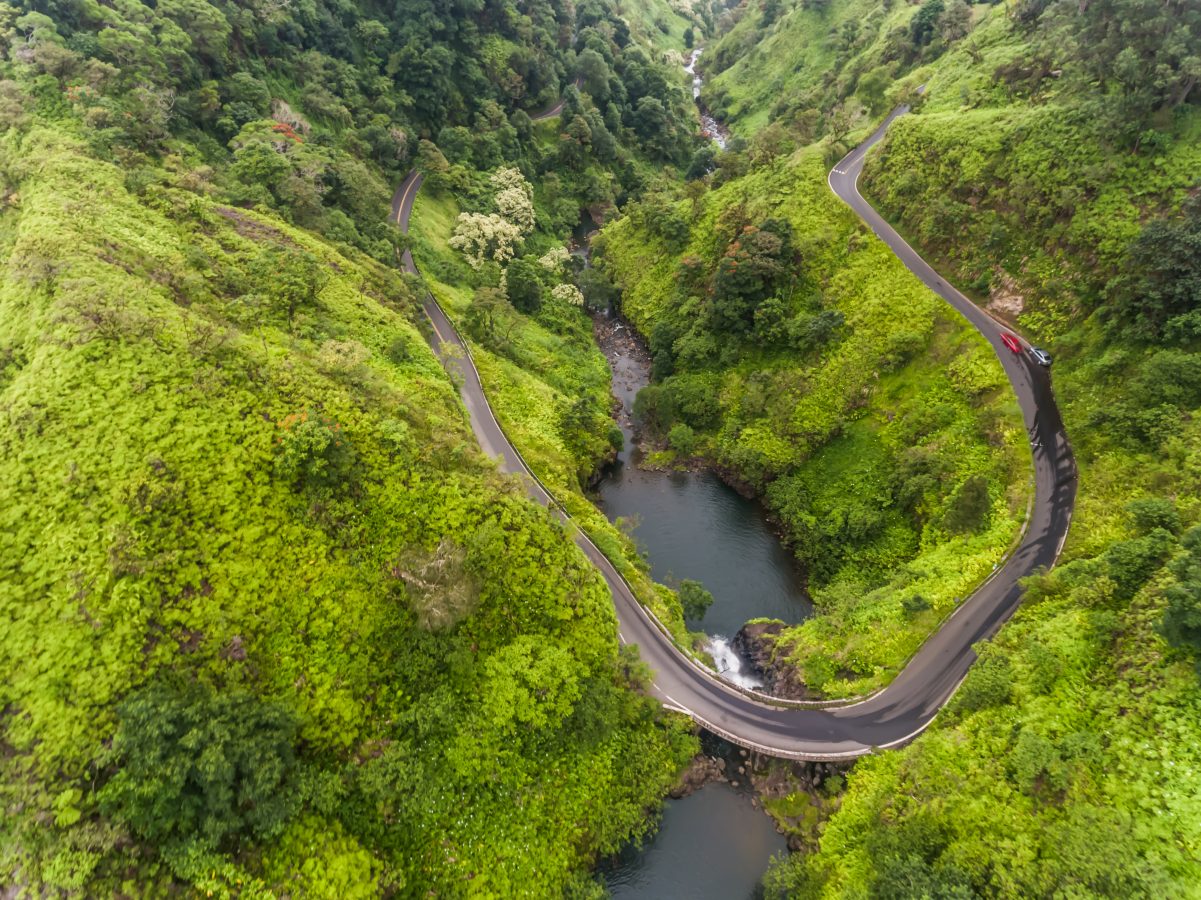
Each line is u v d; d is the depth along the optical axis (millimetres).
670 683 44344
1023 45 74438
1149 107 55438
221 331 42562
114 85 62688
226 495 35781
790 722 41594
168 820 26688
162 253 50188
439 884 32219
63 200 48781
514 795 35562
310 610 34750
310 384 43438
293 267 55250
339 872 29281
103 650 29516
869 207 76125
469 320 73562
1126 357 49875
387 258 74188
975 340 59500
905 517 56312
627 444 74625
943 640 43500
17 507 32688
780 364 70938
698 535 62406
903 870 29812
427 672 35938
